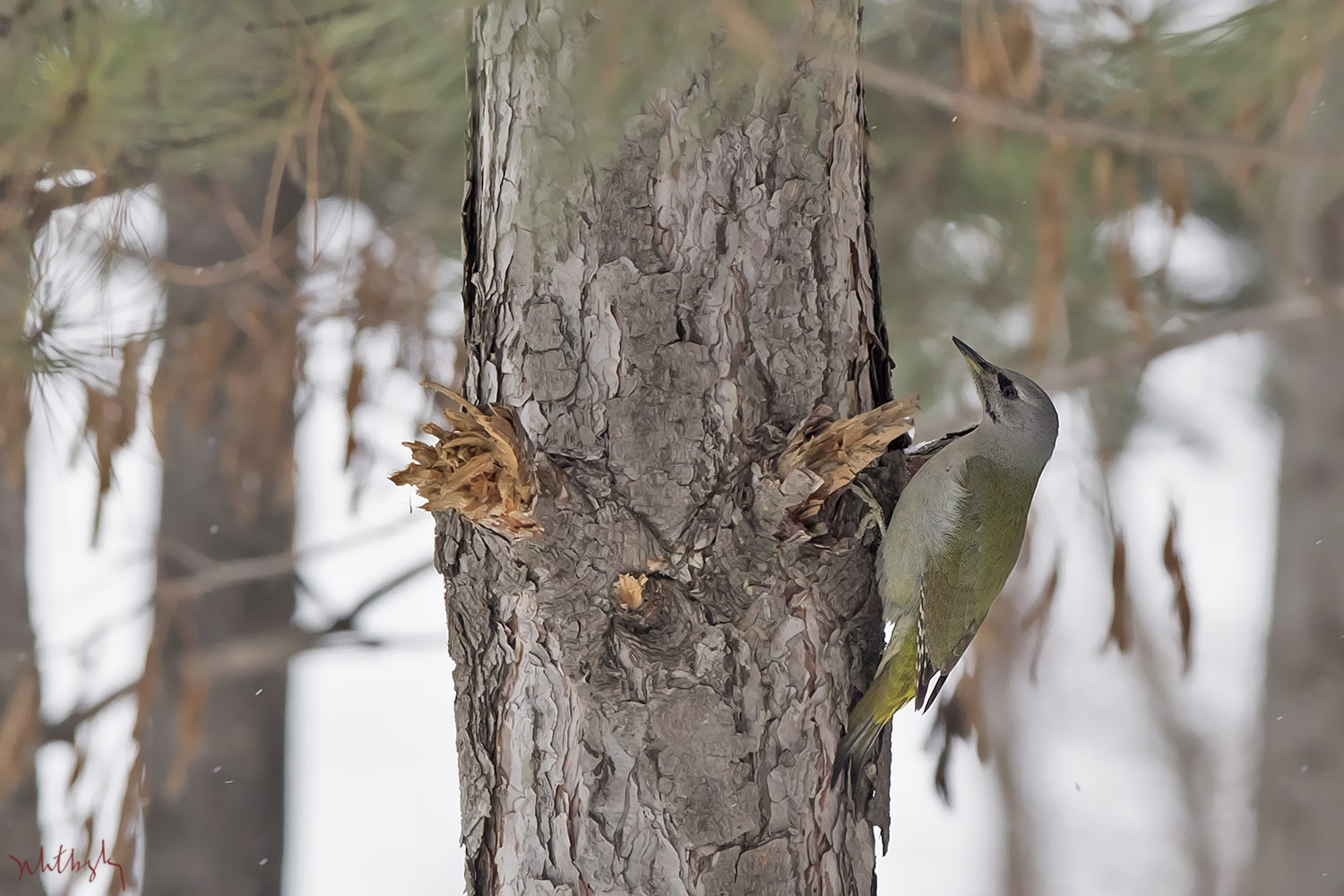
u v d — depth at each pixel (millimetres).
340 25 5156
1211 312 10109
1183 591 6074
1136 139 5719
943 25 7242
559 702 3844
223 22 5188
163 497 9539
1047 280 6078
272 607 9586
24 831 7777
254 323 6949
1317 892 8484
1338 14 5242
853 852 4086
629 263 3869
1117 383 10547
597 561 3740
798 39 3885
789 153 3986
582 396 3865
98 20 5070
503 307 3982
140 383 6258
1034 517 7398
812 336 4000
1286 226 8234
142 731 6641
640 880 3773
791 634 3926
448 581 4129
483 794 3996
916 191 8281
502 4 3979
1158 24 5922
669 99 3879
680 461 3824
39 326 5699
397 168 6844
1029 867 17891
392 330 7199
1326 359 8797
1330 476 8727
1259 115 5996
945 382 9391
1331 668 8617
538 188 3908
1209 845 18375
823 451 3824
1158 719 18297
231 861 9609
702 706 3779
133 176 5797
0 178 5379
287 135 5480
